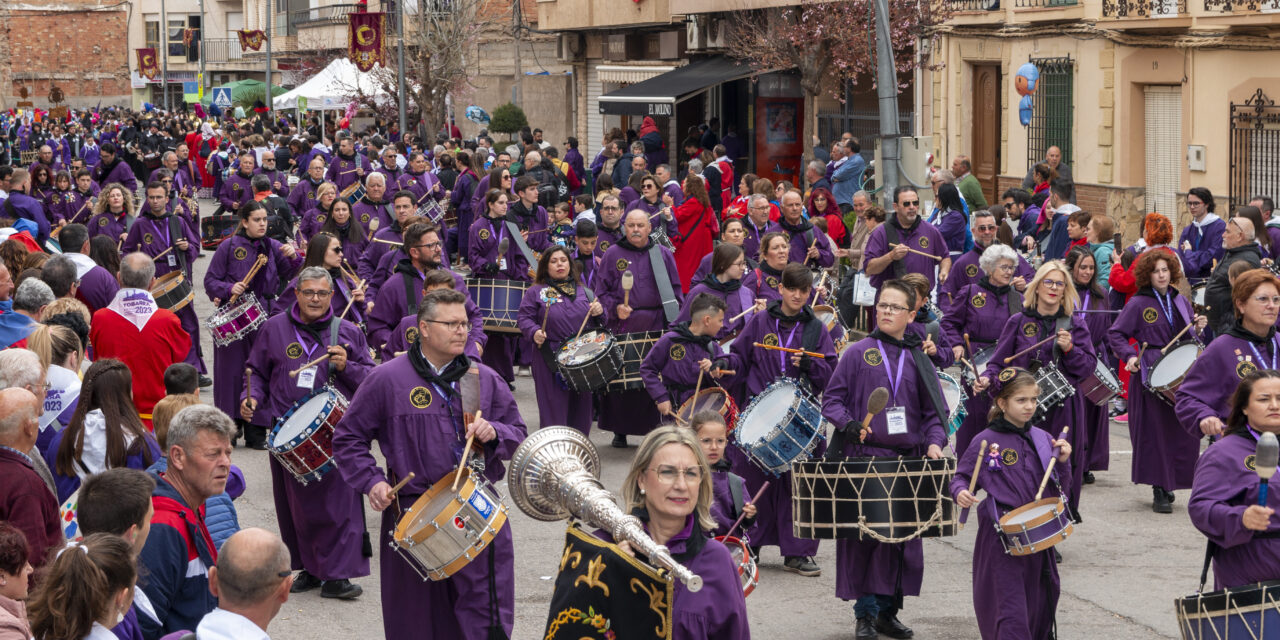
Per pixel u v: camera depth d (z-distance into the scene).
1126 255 14.73
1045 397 9.87
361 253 16.58
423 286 11.85
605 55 42.56
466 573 6.94
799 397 9.03
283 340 9.80
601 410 13.50
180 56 89.56
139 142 45.00
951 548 10.39
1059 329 10.64
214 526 6.72
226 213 24.69
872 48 27.33
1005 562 7.55
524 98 48.38
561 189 25.67
